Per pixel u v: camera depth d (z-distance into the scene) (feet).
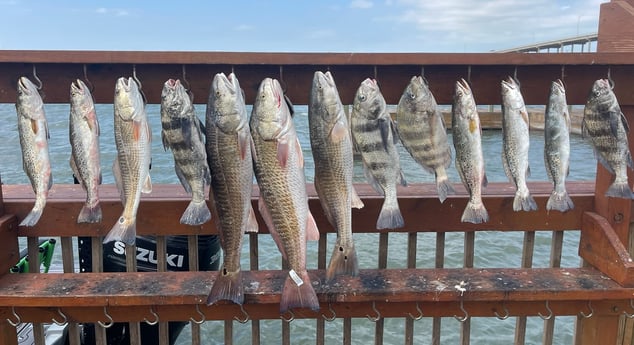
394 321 10.40
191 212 4.50
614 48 5.14
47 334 7.46
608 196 5.01
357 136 4.63
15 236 5.41
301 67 4.88
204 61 4.65
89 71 4.82
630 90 5.05
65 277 5.20
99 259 5.66
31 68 4.77
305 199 4.43
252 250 5.74
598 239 5.34
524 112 4.70
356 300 4.88
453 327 10.16
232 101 4.28
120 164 4.46
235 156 4.35
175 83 4.42
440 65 4.89
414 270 5.38
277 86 4.33
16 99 4.78
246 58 4.66
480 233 15.17
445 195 4.73
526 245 5.79
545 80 5.06
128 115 4.37
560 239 5.75
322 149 4.52
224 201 4.45
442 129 4.68
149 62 4.64
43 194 4.61
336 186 4.53
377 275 5.23
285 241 4.43
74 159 4.56
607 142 4.83
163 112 4.43
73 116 4.49
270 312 5.20
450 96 5.06
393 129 4.60
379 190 4.65
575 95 5.08
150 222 5.50
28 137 4.56
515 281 5.09
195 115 4.49
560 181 4.83
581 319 5.84
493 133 37.58
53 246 9.23
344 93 4.97
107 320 5.18
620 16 5.05
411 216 5.56
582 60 4.80
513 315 5.26
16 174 22.13
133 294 4.83
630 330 6.26
